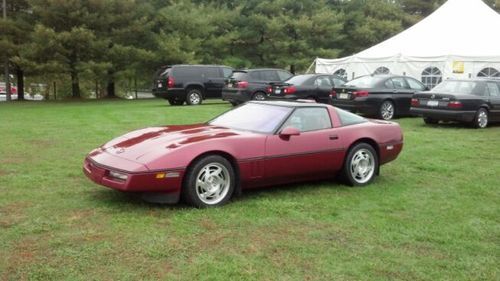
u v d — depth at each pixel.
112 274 3.85
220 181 5.74
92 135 11.30
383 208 5.82
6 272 3.84
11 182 6.67
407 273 4.02
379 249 4.50
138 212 5.39
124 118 15.15
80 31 25.92
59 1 25.72
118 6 28.16
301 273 3.96
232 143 5.80
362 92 14.97
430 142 11.04
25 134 11.42
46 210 5.43
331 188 6.77
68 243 4.46
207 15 33.66
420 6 44.75
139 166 5.28
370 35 38.28
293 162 6.26
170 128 6.56
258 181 6.07
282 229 4.99
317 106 6.76
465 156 9.35
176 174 5.41
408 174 7.78
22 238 4.57
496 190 6.79
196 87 21.80
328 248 4.50
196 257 4.21
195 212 5.44
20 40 27.62
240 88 19.36
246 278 3.84
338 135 6.70
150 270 3.94
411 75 20.64
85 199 5.88
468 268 4.14
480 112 13.70
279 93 17.11
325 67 24.48
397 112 15.62
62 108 19.89
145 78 32.19
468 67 19.38
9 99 29.22
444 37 21.34
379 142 7.11
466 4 22.86
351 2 39.84
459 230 5.07
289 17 36.50
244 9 37.56
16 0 28.08
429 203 6.08
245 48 37.97
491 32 21.30
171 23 31.56
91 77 27.84
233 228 4.98
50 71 26.69
